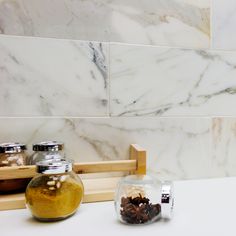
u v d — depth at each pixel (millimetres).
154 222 460
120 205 462
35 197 449
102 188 600
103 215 494
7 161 549
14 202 524
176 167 719
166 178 712
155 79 698
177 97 714
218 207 531
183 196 600
